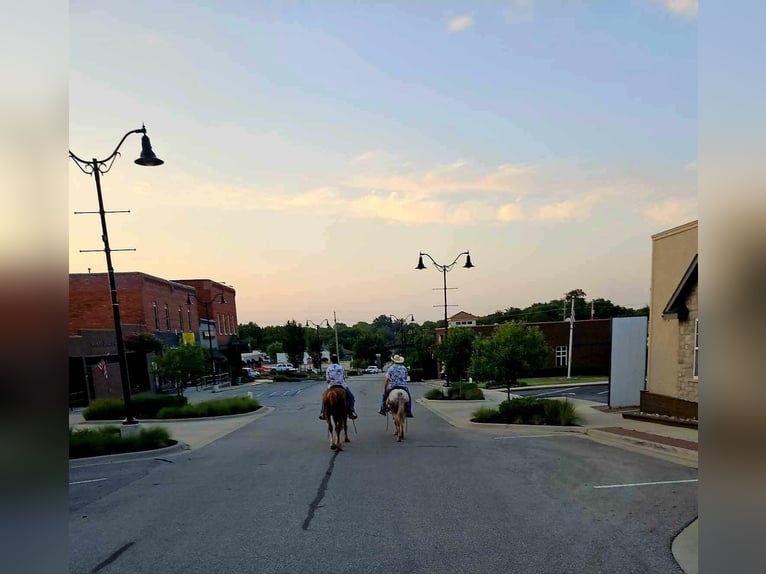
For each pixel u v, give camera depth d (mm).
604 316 83562
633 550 5297
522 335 17062
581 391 27453
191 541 5883
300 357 72250
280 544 5723
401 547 5539
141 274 35719
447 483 8156
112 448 12117
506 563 5066
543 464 9445
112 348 30281
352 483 8305
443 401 24656
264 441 13688
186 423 18859
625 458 9852
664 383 15320
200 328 47250
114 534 6168
